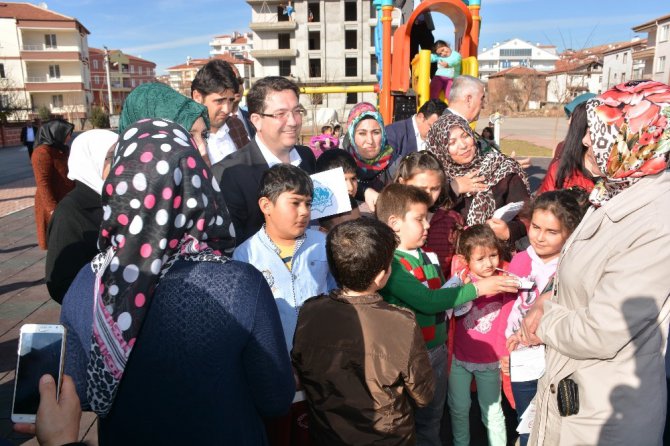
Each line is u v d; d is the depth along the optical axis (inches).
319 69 2038.6
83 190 91.6
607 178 62.9
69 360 50.0
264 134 100.6
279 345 52.9
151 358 47.2
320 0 1980.8
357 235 70.7
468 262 104.3
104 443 51.0
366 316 70.9
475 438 111.7
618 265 58.8
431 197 104.3
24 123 1311.5
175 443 48.3
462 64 247.9
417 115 174.6
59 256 86.8
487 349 100.7
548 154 742.5
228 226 54.1
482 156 124.2
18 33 2111.2
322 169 113.6
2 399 127.2
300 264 86.0
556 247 95.9
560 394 67.1
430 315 92.9
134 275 45.7
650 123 57.2
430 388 72.5
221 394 48.5
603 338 58.9
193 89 127.9
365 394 70.4
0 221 373.4
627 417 62.6
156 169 46.1
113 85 3041.3
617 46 2087.8
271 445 84.3
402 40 239.8
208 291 47.8
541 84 1921.8
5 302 203.9
